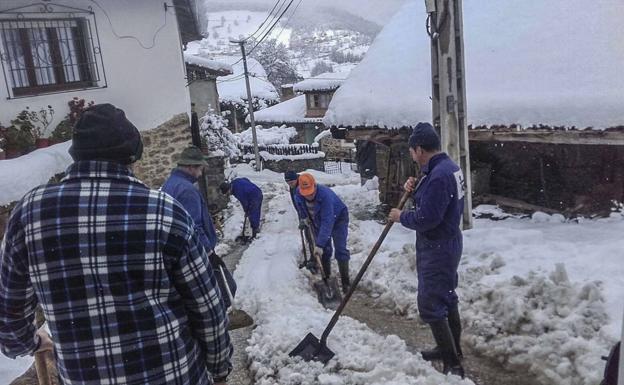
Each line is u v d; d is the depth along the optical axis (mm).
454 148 6148
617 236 5469
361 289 5574
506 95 7098
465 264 5289
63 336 1488
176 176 4133
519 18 8453
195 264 1564
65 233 1451
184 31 11438
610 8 7426
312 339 3959
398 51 9727
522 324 3990
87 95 7105
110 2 7324
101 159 1519
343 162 29859
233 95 35562
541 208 7559
